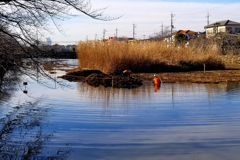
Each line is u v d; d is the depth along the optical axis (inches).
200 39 1844.2
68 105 430.6
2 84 673.6
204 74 986.1
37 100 476.4
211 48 1317.7
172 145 250.8
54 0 326.6
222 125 311.7
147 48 1135.0
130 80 716.7
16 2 323.3
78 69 1175.0
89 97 506.0
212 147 246.1
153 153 233.9
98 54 1019.9
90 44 1122.0
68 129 301.3
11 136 279.9
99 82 721.0
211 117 350.3
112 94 543.8
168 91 580.7
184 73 1026.7
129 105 429.4
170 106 419.8
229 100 465.7
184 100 470.3
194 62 1208.2
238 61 1561.3
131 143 255.9
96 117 352.8
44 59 370.3
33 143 258.2
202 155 228.8
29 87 647.8
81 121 332.8
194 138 268.8
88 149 243.3
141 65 1059.9
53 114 367.9
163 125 315.6
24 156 229.6
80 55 1199.6
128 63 1032.8
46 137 275.4
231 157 224.2
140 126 311.0
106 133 286.8
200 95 522.3
